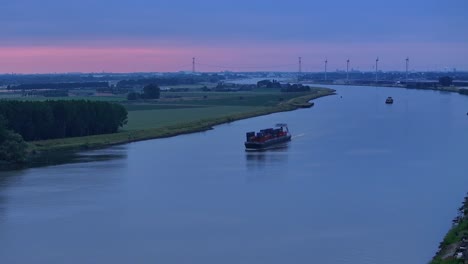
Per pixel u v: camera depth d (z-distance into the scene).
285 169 110.69
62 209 84.62
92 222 78.75
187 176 105.38
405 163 115.19
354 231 74.19
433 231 73.75
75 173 108.00
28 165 115.88
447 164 113.81
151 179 102.88
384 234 72.94
